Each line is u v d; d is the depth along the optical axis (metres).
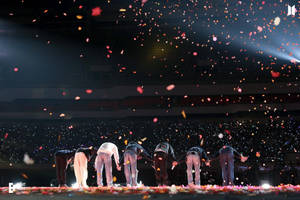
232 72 23.11
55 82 22.86
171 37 23.95
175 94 22.33
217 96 22.00
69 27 24.14
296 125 19.92
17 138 20.72
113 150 11.03
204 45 23.69
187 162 11.30
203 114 21.86
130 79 22.73
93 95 22.86
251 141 19.14
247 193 6.72
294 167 16.84
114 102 22.58
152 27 24.03
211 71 23.30
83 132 21.30
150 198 6.43
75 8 23.45
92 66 23.97
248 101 21.61
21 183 18.92
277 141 18.84
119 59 24.02
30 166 19.25
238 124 20.33
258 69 22.97
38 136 20.92
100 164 10.84
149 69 23.75
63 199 6.59
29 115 22.55
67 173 19.02
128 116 22.34
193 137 20.00
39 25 24.22
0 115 22.61
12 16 24.22
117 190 7.80
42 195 6.96
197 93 22.20
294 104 21.31
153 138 20.62
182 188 8.47
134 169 10.98
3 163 19.27
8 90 22.91
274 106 21.41
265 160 17.56
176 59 23.73
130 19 23.83
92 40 24.09
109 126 21.41
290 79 21.62
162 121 21.45
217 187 9.05
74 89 22.88
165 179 11.05
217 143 19.55
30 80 22.92
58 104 22.66
